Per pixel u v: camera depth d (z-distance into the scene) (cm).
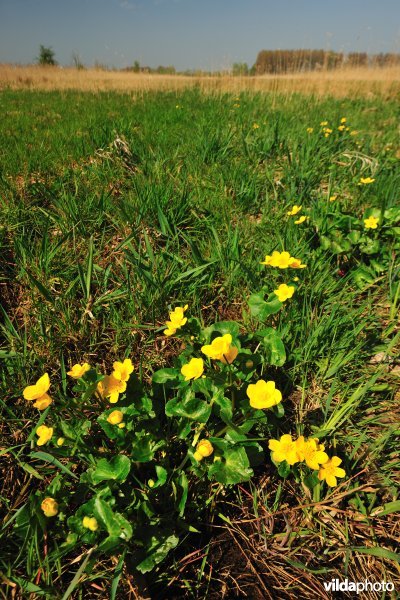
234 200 120
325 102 302
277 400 47
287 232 96
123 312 80
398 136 200
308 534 51
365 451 56
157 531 47
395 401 64
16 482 56
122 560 43
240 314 83
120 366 51
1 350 70
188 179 129
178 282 84
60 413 61
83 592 46
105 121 212
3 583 45
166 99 346
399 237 89
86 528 46
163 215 94
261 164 154
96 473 48
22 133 188
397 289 80
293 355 69
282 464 53
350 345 72
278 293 65
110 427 53
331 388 62
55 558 45
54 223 103
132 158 146
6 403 64
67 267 89
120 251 95
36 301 81
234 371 59
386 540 50
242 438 52
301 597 46
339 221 93
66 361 72
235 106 277
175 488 51
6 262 89
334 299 81
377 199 116
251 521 53
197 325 64
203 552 50
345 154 154
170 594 47
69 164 140
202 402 55
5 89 494
